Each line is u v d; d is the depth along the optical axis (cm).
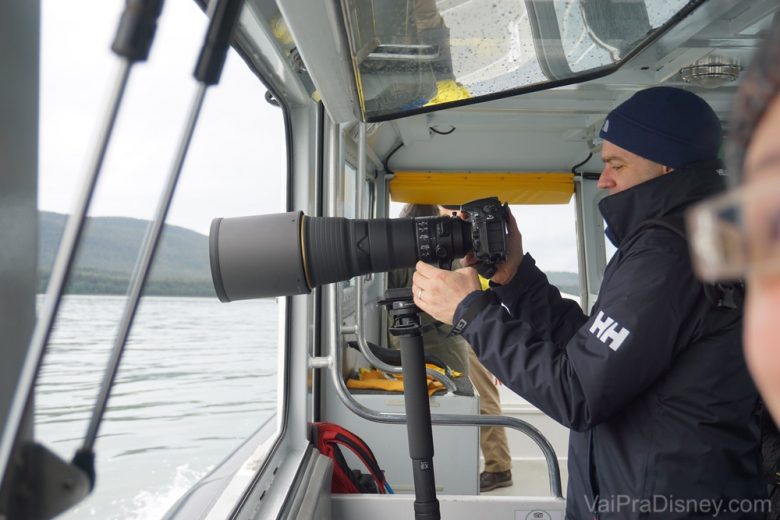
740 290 122
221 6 51
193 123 52
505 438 411
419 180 439
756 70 31
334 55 126
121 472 125
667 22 153
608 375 121
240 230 134
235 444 199
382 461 311
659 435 125
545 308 172
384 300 153
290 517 167
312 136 220
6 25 58
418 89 163
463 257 158
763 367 29
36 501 48
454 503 200
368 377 346
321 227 135
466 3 127
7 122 58
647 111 136
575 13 141
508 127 386
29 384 44
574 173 443
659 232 127
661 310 120
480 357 137
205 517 146
